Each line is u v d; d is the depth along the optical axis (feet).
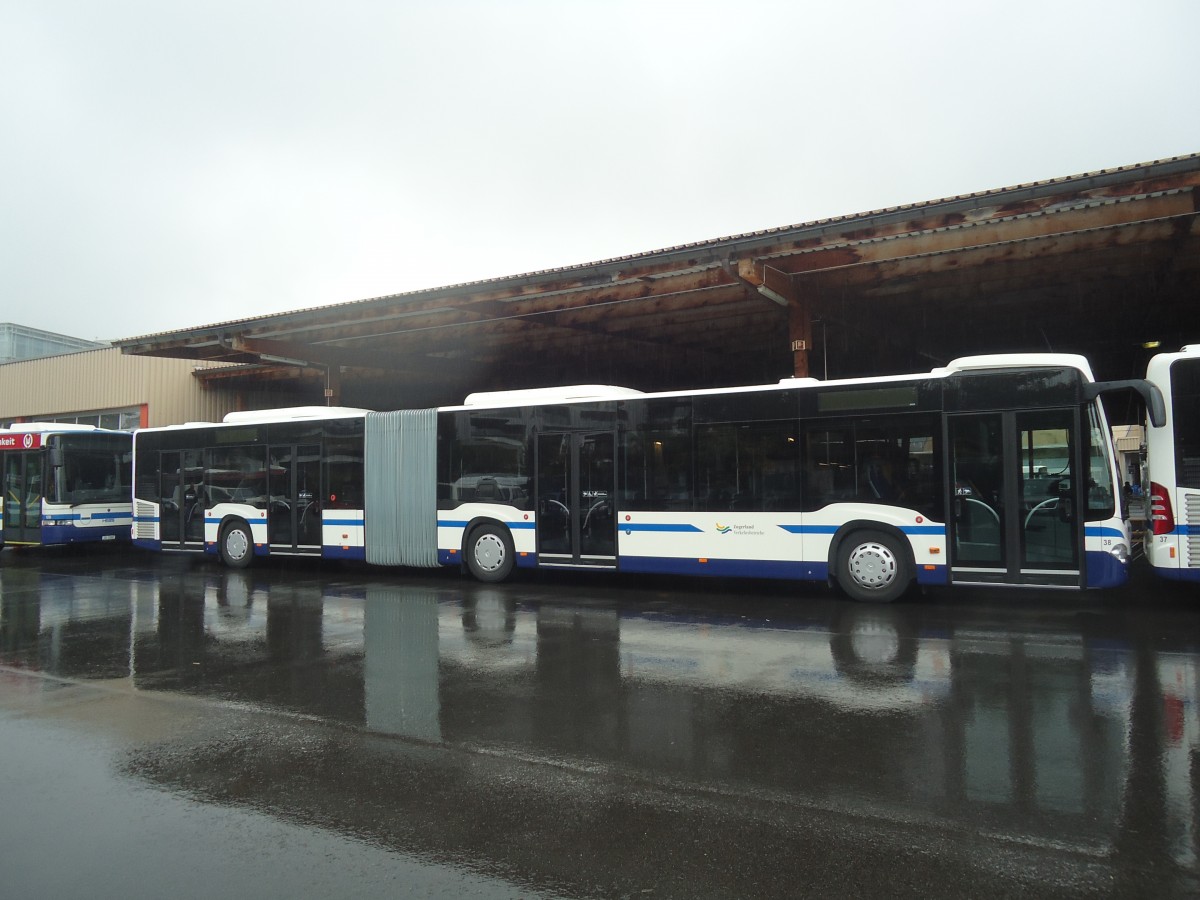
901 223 40.16
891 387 33.53
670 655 24.91
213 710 20.06
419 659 25.00
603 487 39.14
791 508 34.88
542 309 58.44
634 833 12.86
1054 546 30.94
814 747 16.56
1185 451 30.60
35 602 38.09
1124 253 46.88
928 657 24.16
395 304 57.98
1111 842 12.26
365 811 13.91
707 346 75.46
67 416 99.66
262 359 73.31
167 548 52.54
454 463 43.06
